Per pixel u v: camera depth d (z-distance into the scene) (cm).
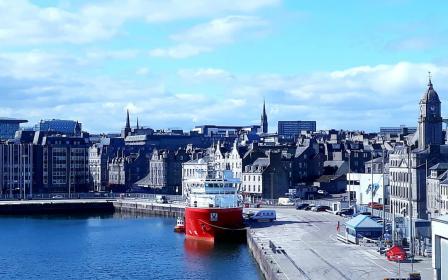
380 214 18838
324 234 15525
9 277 13012
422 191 18300
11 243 17275
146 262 14200
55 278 12850
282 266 11144
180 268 13450
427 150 18625
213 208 16962
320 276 10281
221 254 15038
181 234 18738
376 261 11550
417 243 12162
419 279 9488
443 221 8600
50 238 18200
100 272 13288
